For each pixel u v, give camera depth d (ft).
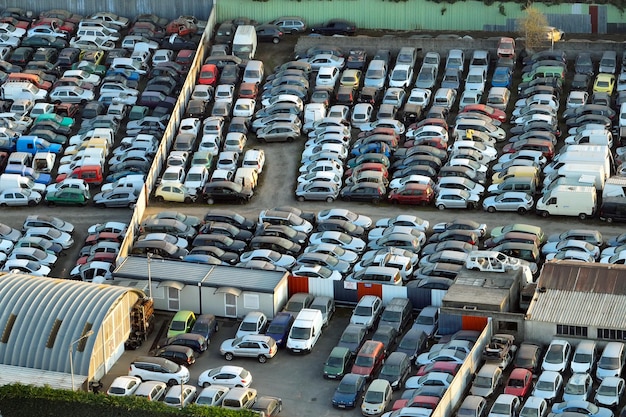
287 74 625.41
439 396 426.51
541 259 512.22
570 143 577.84
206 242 520.83
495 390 436.76
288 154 587.68
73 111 621.72
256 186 566.77
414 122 598.75
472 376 445.37
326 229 530.68
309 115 598.75
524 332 460.55
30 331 456.04
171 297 489.26
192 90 628.69
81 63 646.74
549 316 458.91
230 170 570.05
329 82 623.77
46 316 458.09
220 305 486.38
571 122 590.55
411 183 550.36
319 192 552.41
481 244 522.06
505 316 460.96
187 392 437.58
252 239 523.29
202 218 547.08
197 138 597.93
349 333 464.24
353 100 613.11
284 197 559.79
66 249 532.32
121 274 494.59
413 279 501.56
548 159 567.18
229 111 613.11
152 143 588.50
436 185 553.64
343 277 506.07
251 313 477.77
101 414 428.15
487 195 549.54
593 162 552.82
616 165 566.36
